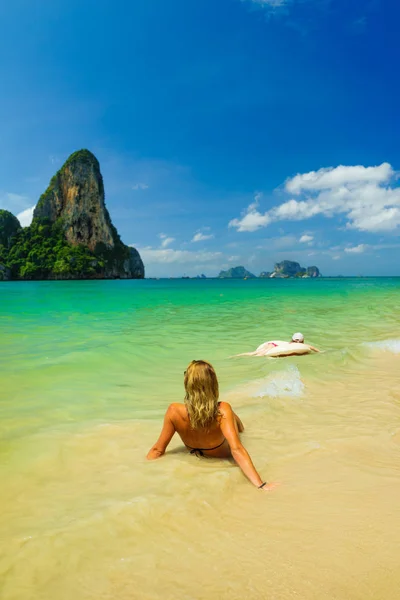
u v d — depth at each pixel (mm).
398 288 45750
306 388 6094
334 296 30719
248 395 5711
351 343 9992
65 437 4172
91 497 3023
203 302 25172
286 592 2027
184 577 2162
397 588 2037
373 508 2846
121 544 2453
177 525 2658
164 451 3877
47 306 21078
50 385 6129
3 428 4383
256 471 3365
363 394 5801
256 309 19734
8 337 10180
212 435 3688
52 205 155500
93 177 152250
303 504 2924
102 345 9070
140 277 176125
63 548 2404
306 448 3928
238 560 2295
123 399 5617
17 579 2158
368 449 3926
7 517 2760
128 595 2041
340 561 2260
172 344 9781
